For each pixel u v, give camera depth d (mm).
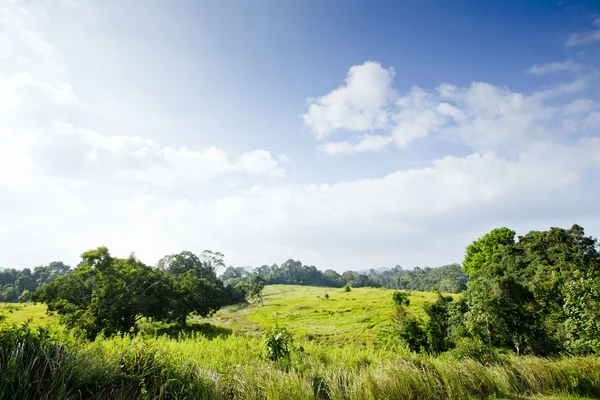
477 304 23125
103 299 30375
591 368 9289
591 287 11406
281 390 5652
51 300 30719
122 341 7074
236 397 5566
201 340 9836
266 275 179125
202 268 81188
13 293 83562
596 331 11016
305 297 96875
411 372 7293
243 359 7602
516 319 22219
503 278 23609
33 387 4160
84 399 4469
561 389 8555
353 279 177250
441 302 29531
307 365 7402
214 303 48688
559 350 20062
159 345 6992
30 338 4637
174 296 40281
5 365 4055
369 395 6230
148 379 5293
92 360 4969
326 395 6395
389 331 30641
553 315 21266
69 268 118188
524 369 9094
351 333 39562
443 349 24797
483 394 7750
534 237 28703
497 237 46219
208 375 5871
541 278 24109
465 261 52156
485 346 10719
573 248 24438
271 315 63812
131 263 39688
